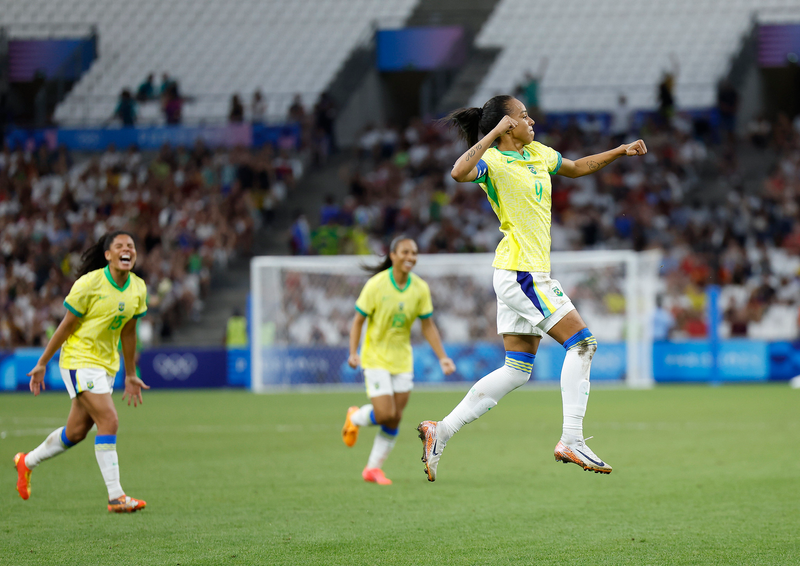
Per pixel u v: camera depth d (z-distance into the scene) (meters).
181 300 76.00
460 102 108.44
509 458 29.20
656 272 69.56
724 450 30.27
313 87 114.50
